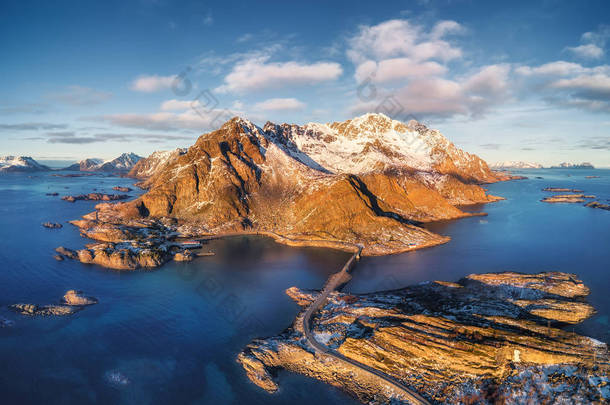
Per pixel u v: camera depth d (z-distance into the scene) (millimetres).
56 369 89500
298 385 84812
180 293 139000
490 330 92500
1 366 89875
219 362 93500
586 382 75188
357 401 79375
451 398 77500
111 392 81875
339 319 112250
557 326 106938
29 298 130500
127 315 119375
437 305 118250
